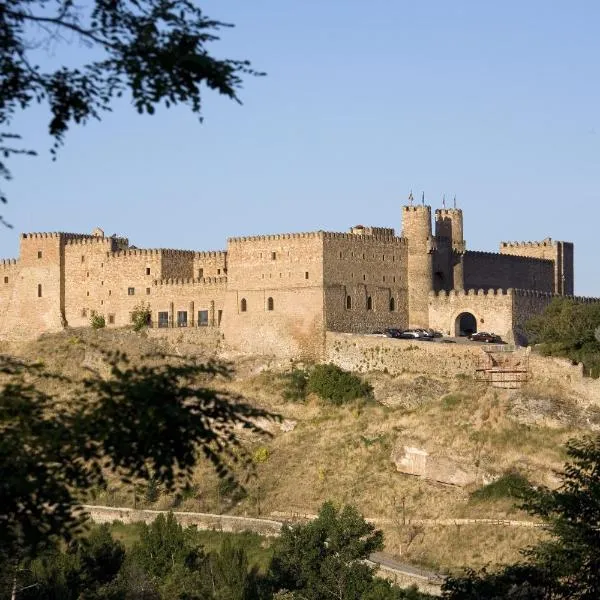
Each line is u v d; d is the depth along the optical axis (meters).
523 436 199.00
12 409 50.94
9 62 49.03
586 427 198.88
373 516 192.12
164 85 48.59
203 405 52.44
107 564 169.00
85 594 150.75
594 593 78.12
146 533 173.62
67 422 51.06
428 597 142.25
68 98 49.41
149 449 50.69
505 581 86.94
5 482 48.81
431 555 175.62
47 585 146.38
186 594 156.00
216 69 48.75
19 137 47.72
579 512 80.06
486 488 190.50
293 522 192.12
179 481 52.12
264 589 163.75
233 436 53.66
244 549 182.00
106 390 51.47
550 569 80.19
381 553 179.38
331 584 161.50
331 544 167.88
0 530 49.38
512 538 173.38
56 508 50.12
